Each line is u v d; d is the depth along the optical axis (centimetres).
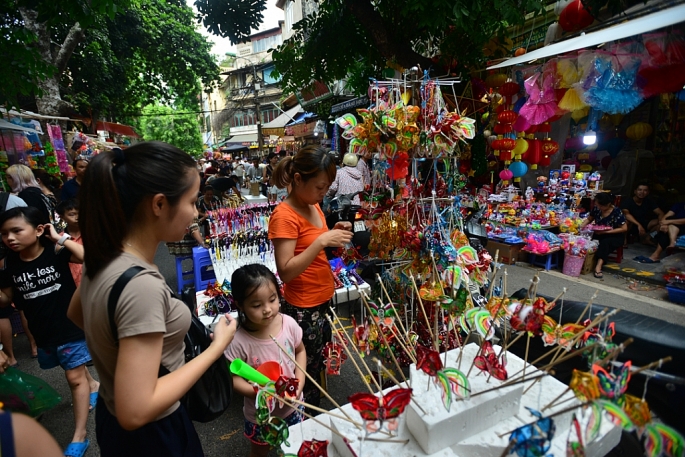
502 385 102
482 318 112
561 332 103
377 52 488
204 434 220
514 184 607
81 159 420
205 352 104
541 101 315
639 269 432
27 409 114
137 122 2458
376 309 143
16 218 188
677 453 61
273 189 783
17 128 627
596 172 517
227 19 466
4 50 367
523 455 69
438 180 231
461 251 166
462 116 195
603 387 70
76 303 114
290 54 507
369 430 83
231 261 365
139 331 84
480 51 414
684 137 523
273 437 105
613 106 265
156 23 1349
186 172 97
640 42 248
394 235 209
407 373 194
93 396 248
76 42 900
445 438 97
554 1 420
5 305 201
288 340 169
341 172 493
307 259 168
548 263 455
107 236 91
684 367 129
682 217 439
